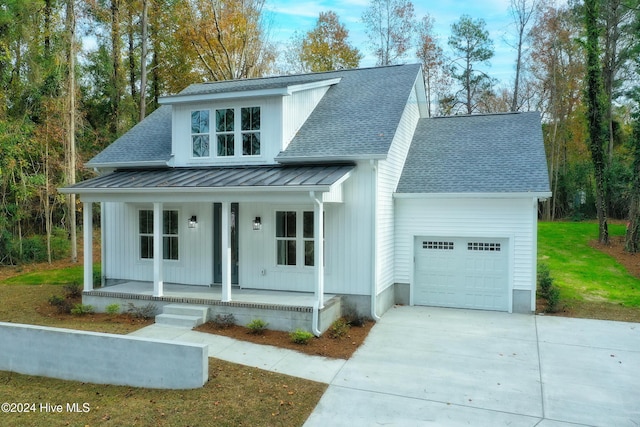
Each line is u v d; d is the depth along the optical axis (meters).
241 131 13.00
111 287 13.21
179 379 7.59
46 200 21.03
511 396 7.47
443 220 13.49
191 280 13.59
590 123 21.69
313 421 6.62
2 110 19.47
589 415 6.84
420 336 10.62
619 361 9.05
